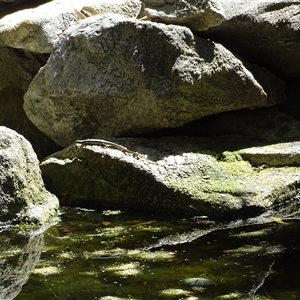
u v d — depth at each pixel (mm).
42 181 5879
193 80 6355
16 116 7539
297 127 7020
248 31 7387
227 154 6355
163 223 5371
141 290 3928
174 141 6520
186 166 5926
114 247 4781
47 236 5113
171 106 6422
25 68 7574
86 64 6605
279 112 7418
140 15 6953
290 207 5703
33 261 4520
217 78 6531
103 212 5773
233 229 5152
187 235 5023
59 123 6918
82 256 4598
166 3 6785
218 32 7484
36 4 8898
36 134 7398
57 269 4340
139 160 5895
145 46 6355
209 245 4754
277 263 4328
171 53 6316
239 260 4410
